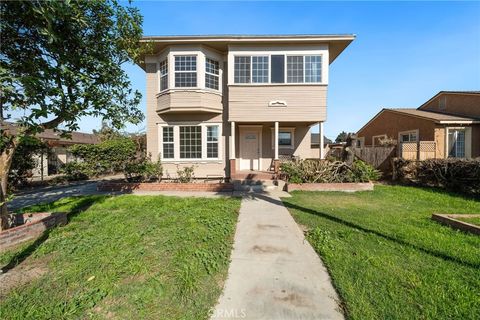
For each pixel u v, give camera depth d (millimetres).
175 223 5512
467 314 2496
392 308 2572
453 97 18172
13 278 3236
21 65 4195
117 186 10461
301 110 11844
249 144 13773
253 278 3199
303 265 3561
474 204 7527
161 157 12875
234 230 5109
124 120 6477
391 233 4781
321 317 2463
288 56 11859
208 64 12305
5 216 4625
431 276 3180
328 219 5859
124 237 4590
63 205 7426
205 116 12828
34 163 11992
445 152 15539
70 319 2463
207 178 12750
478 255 3781
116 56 6172
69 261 3688
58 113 4711
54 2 3711
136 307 2633
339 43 11844
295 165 10570
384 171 14711
